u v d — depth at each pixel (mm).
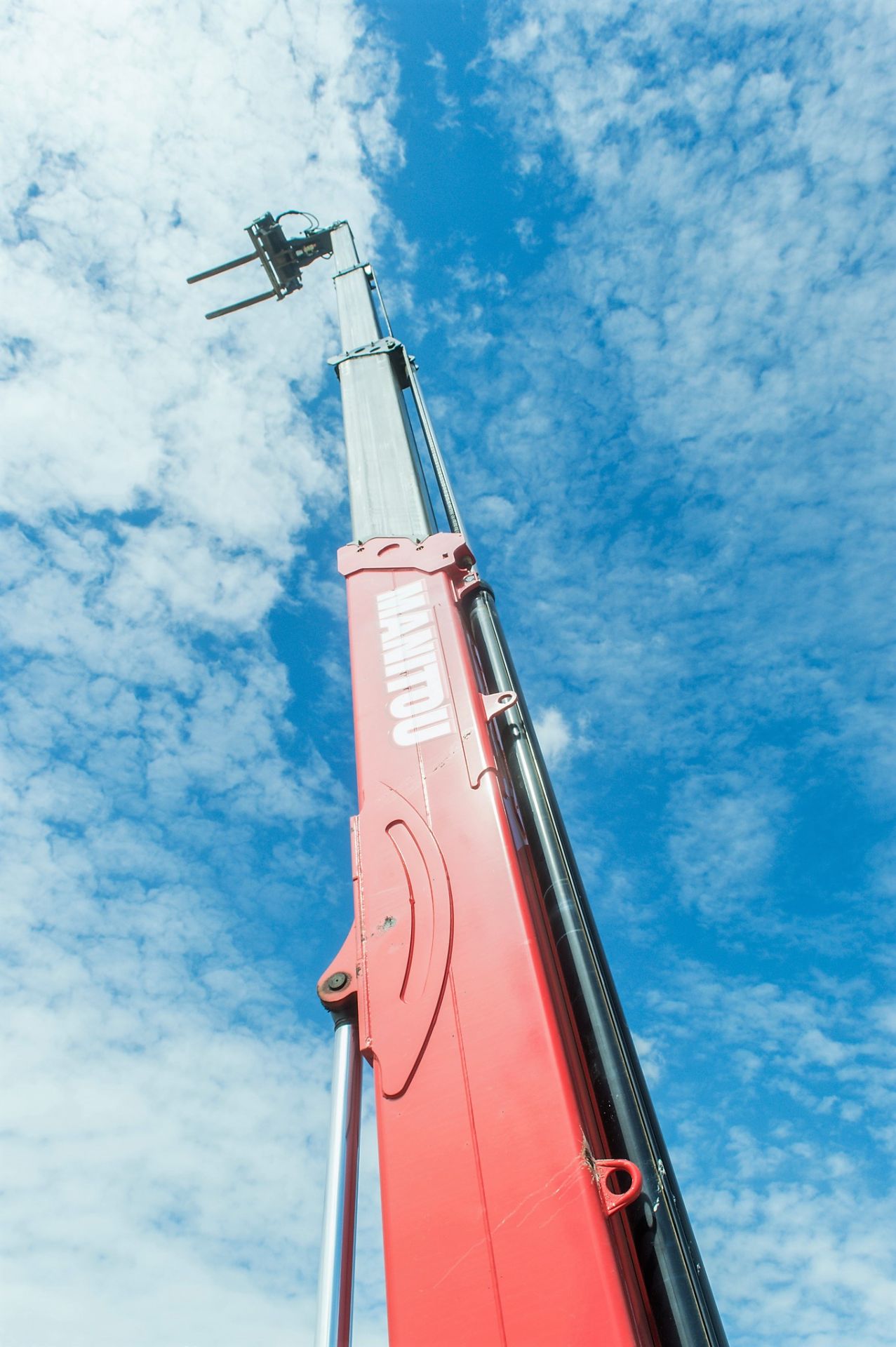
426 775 4254
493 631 5121
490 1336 2586
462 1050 3252
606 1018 3543
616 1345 2475
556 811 4316
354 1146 3236
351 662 5031
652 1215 3002
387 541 5703
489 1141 2994
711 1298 2936
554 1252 2699
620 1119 3248
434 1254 2797
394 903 3779
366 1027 3430
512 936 3512
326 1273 2883
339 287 9367
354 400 7289
